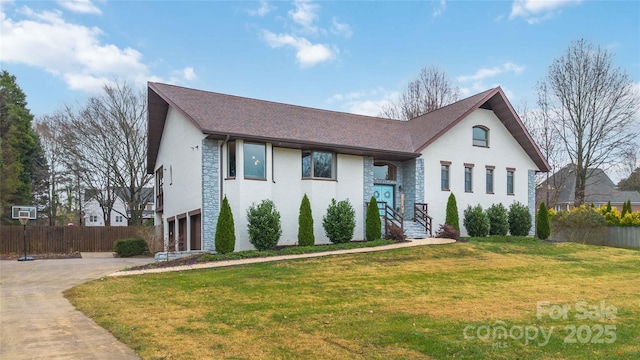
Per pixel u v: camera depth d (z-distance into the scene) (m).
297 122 19.28
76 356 5.43
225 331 6.50
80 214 38.91
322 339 6.07
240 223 16.09
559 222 27.23
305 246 16.50
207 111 17.33
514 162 24.28
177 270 12.83
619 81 28.52
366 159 19.80
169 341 6.02
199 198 16.61
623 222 25.91
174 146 20.31
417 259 14.41
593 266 14.42
